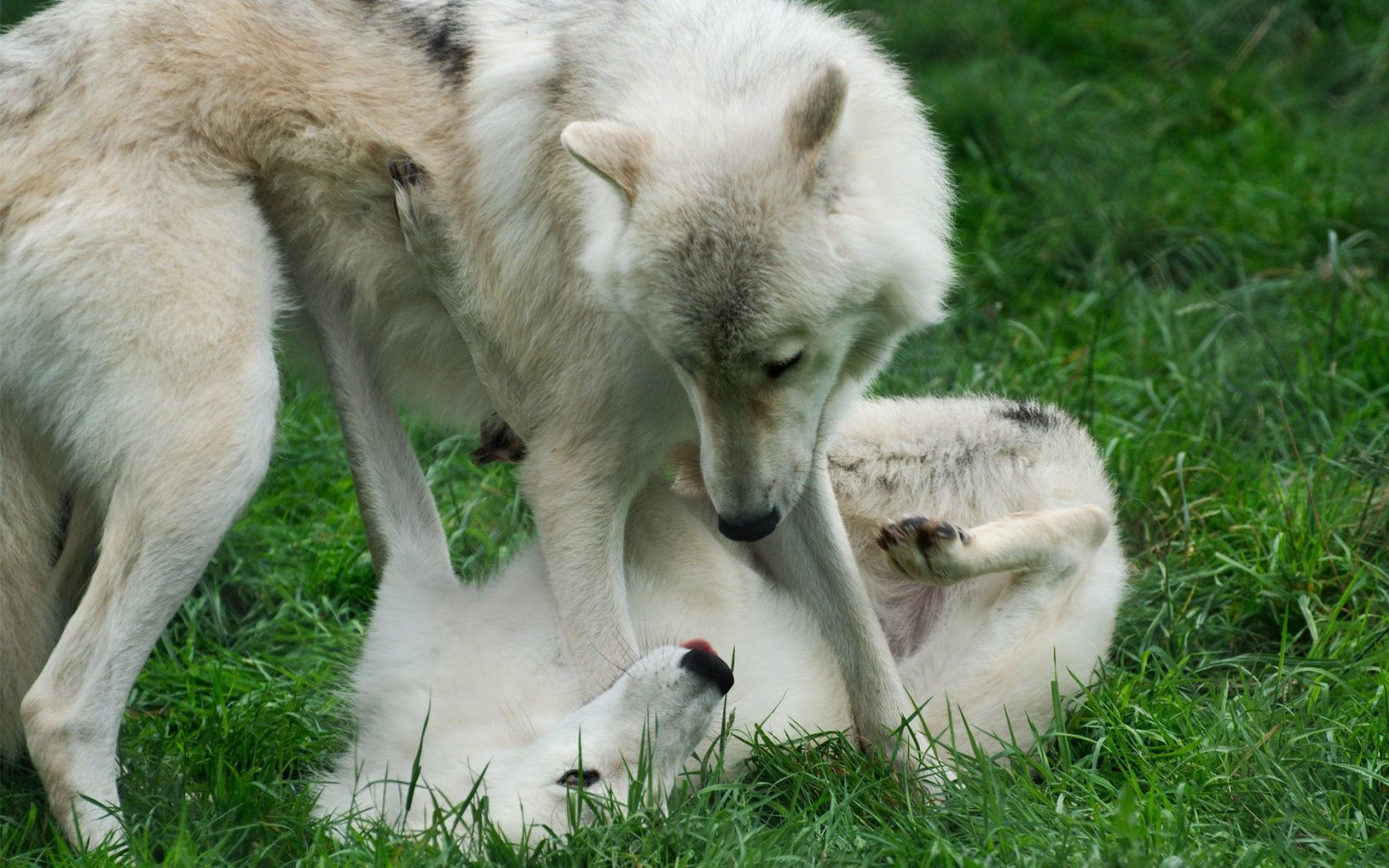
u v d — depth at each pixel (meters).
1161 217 13.19
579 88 7.14
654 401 7.24
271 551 9.76
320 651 9.01
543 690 7.42
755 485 6.55
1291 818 6.61
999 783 6.93
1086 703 7.87
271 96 7.30
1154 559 9.42
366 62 7.49
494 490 10.36
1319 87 15.37
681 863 6.24
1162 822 6.59
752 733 7.61
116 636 6.98
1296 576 8.92
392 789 7.24
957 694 8.02
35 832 7.06
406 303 7.85
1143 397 11.17
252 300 7.18
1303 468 9.63
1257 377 11.05
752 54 6.91
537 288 7.34
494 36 7.53
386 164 7.42
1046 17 16.41
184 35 7.23
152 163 7.05
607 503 7.39
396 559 7.89
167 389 6.96
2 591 7.37
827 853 6.43
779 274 6.23
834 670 8.06
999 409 8.79
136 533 7.01
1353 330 11.41
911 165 7.07
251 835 6.93
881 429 8.69
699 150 6.38
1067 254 13.09
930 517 8.15
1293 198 13.43
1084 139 14.44
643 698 6.86
